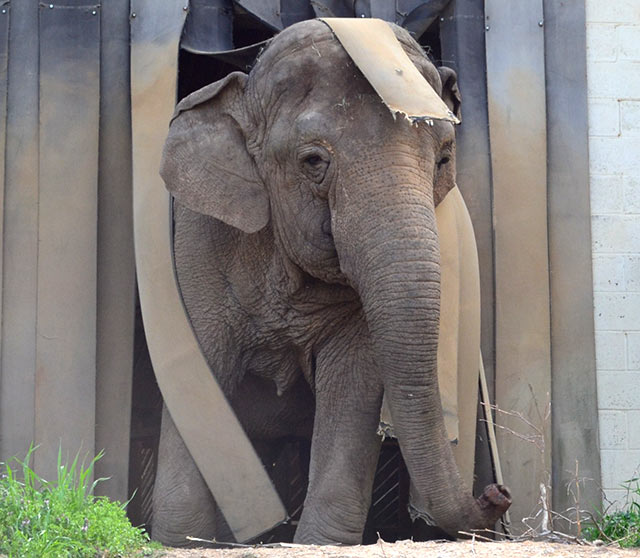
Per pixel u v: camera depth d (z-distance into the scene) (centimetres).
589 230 1270
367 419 1102
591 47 1289
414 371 913
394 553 812
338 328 1114
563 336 1256
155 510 1086
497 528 1191
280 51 1029
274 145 1013
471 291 1140
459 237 1144
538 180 1265
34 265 1220
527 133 1270
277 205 1028
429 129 980
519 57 1278
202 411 1091
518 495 1226
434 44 1383
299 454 1432
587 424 1248
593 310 1262
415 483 921
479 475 1213
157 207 1136
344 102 979
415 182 950
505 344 1246
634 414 1256
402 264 920
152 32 1215
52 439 1203
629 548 887
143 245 1128
